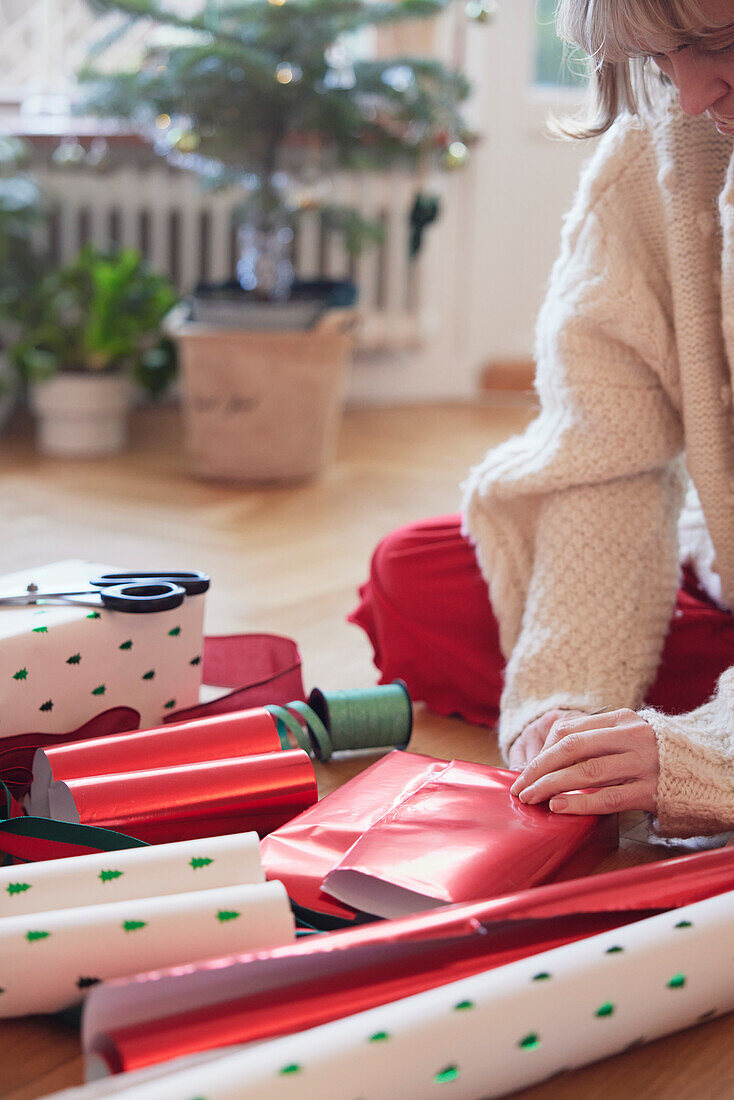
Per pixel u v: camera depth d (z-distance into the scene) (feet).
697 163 2.92
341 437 9.31
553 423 3.27
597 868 2.67
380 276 11.05
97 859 2.24
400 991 1.95
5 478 7.41
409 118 7.50
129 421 9.75
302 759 2.79
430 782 2.67
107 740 2.81
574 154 11.25
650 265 3.05
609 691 2.98
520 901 2.02
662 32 2.18
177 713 3.32
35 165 9.80
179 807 2.62
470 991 1.84
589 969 1.92
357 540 6.14
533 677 3.03
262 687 3.44
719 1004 2.09
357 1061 1.69
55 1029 2.15
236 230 10.57
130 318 8.32
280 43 7.14
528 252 11.48
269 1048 1.70
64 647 2.98
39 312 8.50
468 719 3.67
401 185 10.52
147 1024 1.80
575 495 3.18
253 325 7.41
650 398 3.11
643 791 2.49
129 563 5.51
